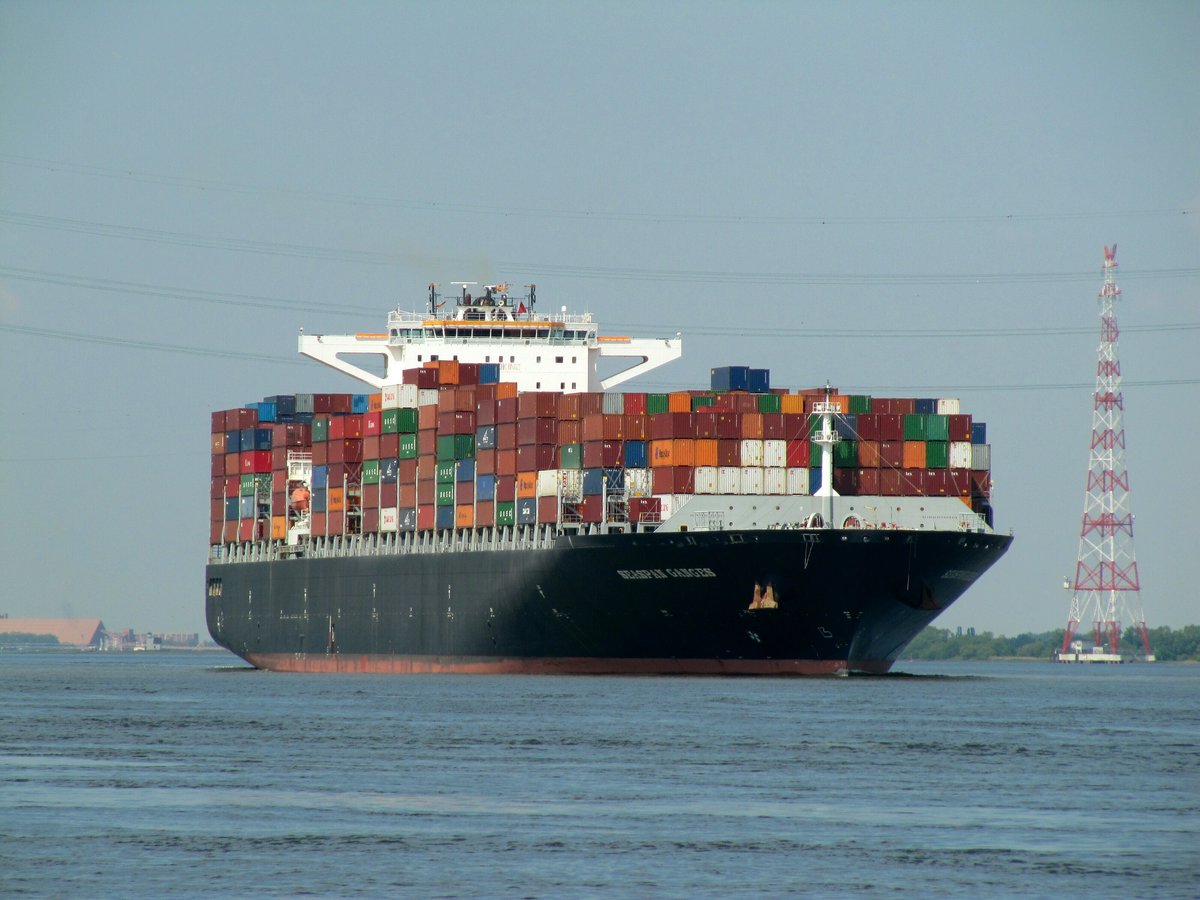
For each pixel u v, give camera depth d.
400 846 154.25
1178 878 142.38
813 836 160.00
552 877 141.88
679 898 134.88
